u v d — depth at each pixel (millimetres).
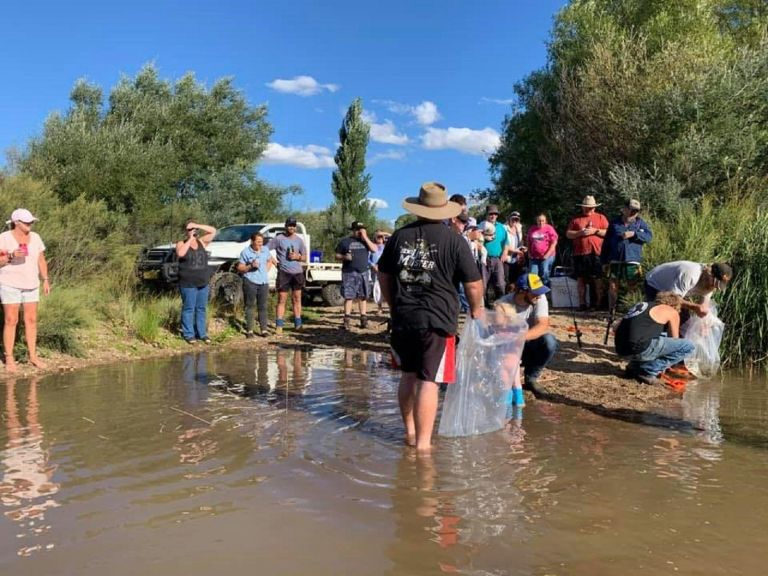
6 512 3432
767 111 14414
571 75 18828
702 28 18969
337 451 4523
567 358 8117
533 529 3256
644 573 2826
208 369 7895
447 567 2852
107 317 10391
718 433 5105
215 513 3426
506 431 5133
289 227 11320
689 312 7660
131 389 6668
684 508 3557
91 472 4066
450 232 4664
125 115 23141
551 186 19812
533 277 5969
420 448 4582
